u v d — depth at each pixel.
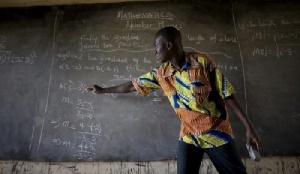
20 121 2.59
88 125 2.53
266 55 2.56
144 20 2.75
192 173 1.68
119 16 2.78
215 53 2.59
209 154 1.70
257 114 2.44
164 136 2.46
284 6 2.68
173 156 2.42
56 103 2.60
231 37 2.62
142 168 2.41
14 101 2.64
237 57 2.57
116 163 2.44
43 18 2.82
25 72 2.70
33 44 2.77
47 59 2.72
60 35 2.77
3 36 2.80
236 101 1.65
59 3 2.83
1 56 2.76
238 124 2.43
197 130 1.67
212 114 1.67
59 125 2.55
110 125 2.52
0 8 2.84
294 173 2.31
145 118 2.51
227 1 2.72
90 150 2.48
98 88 2.13
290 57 2.54
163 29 1.70
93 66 2.66
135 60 2.64
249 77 2.52
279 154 2.36
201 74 1.65
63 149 2.50
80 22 2.79
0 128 2.58
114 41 2.71
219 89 1.65
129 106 2.55
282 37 2.59
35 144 2.53
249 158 2.37
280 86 2.48
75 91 2.62
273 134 2.40
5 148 2.53
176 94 1.73
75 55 2.70
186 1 2.76
